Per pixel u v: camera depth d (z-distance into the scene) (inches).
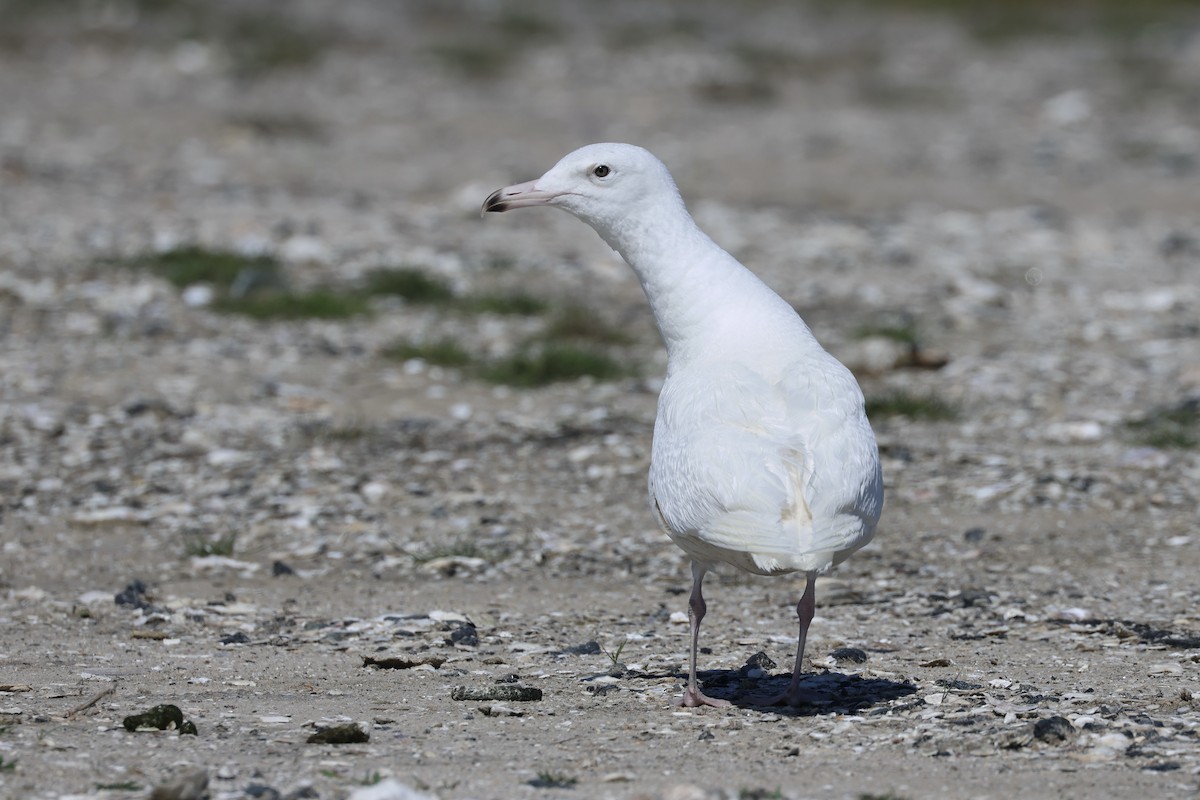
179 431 579.2
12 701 317.4
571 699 324.5
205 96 1387.8
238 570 447.2
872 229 979.9
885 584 431.8
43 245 831.1
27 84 1391.5
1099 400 633.6
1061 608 403.5
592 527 488.7
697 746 287.9
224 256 799.1
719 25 1825.8
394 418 606.5
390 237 898.7
